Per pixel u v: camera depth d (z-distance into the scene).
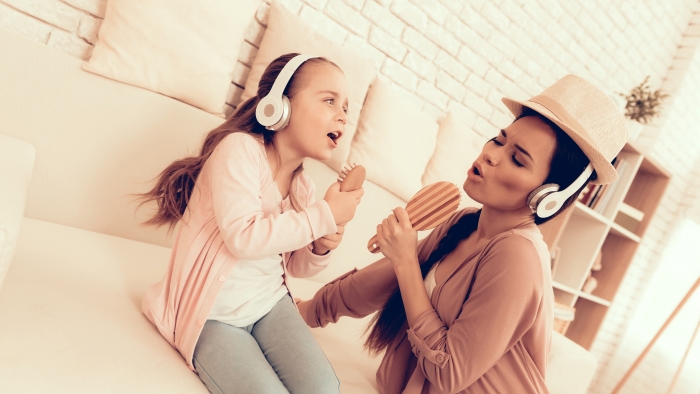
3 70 1.14
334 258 1.72
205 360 0.80
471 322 0.81
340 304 1.14
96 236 1.23
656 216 3.34
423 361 0.87
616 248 2.97
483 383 0.86
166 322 0.86
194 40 1.36
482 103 2.32
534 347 0.86
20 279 0.84
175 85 1.35
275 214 0.94
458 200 0.91
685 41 3.05
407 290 0.91
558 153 0.85
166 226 1.39
